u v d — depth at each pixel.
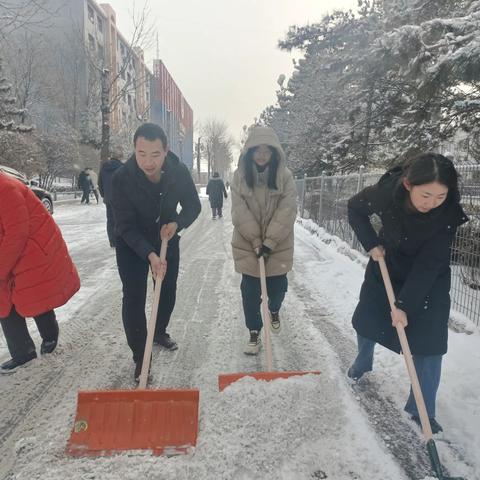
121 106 37.69
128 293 3.02
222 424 2.32
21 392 2.88
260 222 3.38
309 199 13.30
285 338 3.83
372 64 7.70
